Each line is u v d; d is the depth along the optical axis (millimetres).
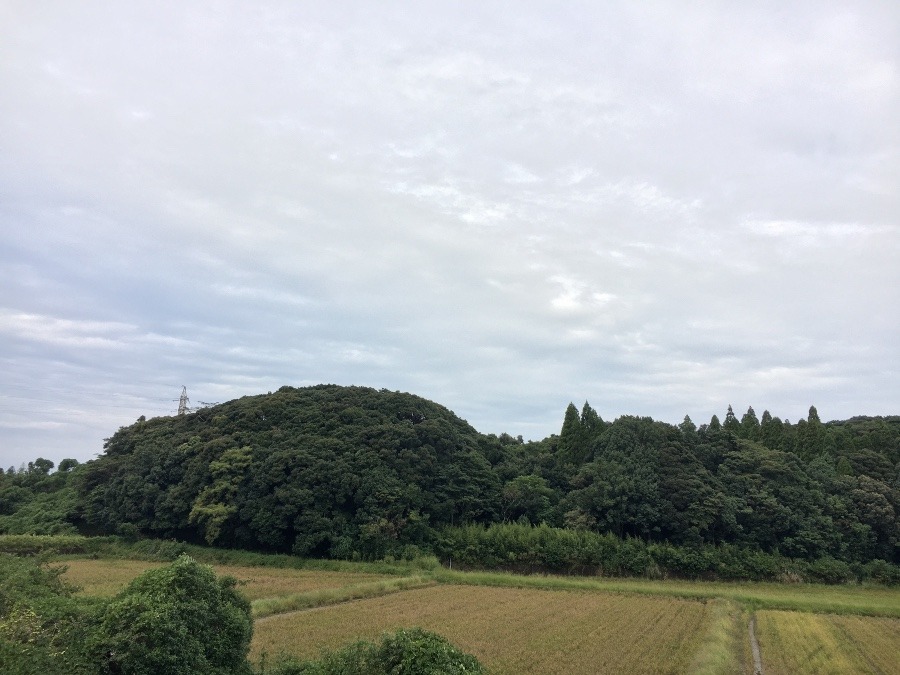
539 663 23062
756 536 61125
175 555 55094
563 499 64312
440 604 36281
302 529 54094
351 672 13492
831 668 24453
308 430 63469
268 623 29078
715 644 26234
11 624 12891
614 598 41281
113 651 12953
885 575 58656
